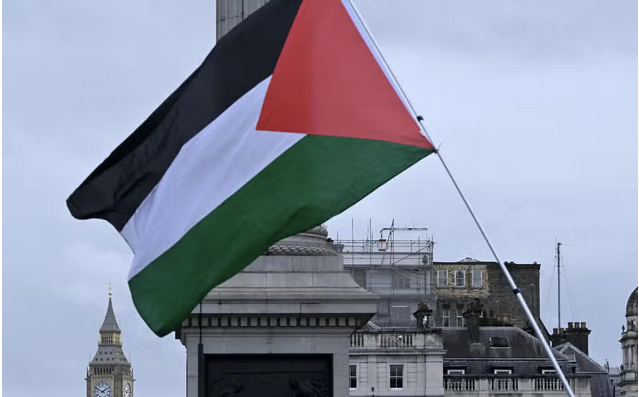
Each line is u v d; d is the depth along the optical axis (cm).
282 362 4834
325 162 3962
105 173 4122
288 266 4869
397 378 10762
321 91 4009
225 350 4825
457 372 11138
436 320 14225
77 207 4122
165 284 4016
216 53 4103
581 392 11194
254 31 4088
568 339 12125
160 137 4109
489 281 14350
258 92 4050
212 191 4022
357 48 4041
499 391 11094
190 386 4800
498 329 11388
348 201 3944
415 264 13300
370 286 13238
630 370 12150
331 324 4844
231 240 3988
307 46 4050
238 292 4812
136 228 4084
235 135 4044
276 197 3975
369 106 3988
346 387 4831
